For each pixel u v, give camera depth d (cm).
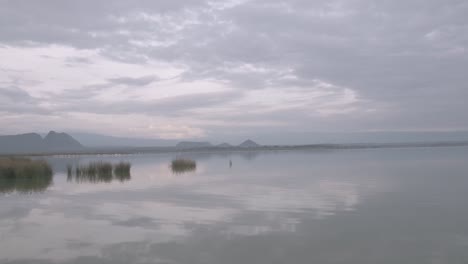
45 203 1773
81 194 2042
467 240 1149
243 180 2719
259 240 1148
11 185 2434
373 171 3412
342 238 1166
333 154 8744
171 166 3975
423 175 2992
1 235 1219
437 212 1536
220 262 967
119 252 1046
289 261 972
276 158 6562
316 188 2247
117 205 1716
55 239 1173
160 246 1097
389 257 1000
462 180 2603
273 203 1747
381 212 1536
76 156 8675
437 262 965
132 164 4812
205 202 1783
